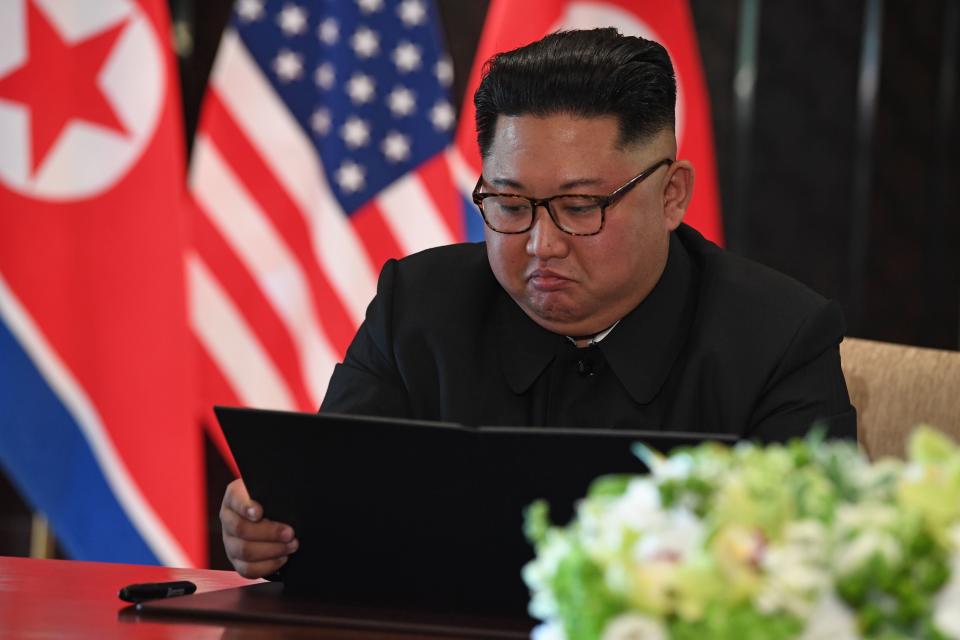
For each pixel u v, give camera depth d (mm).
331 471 2850
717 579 1617
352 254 7746
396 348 4043
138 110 7375
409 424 2723
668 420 3775
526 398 3912
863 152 9078
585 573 1679
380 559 2902
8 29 7242
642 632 1630
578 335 3863
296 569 3008
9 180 7250
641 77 3465
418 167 7820
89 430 7359
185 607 2859
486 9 8719
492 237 3605
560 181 3424
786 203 9070
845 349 4570
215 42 8508
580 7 7652
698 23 8969
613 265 3533
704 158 7711
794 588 1602
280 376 7812
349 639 2637
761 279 3957
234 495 3164
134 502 7363
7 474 8633
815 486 1714
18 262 7254
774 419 3691
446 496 2777
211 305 7789
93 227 7336
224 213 7844
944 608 1634
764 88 9023
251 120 7941
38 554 8617
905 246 9188
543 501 2699
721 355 3764
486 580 2816
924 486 1685
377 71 7875
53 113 7277
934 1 9125
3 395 7277
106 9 7367
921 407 4371
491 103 3527
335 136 7820
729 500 1683
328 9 8070
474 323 4020
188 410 7438
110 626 2732
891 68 9102
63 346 7301
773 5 9016
